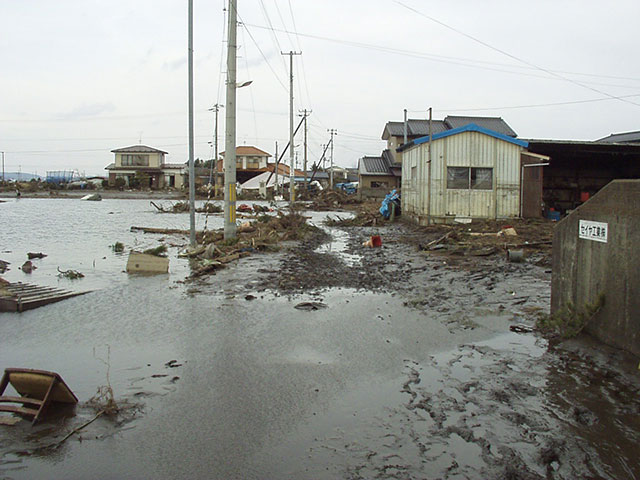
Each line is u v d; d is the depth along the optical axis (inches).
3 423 154.3
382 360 208.5
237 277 384.2
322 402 169.3
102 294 327.9
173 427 152.3
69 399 165.8
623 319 200.5
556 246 253.0
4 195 2130.9
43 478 127.3
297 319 268.1
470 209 791.7
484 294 327.0
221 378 189.2
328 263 461.4
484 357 211.8
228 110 565.3
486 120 1781.5
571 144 798.5
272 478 127.3
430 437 146.6
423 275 397.4
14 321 265.4
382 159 1983.3
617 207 203.9
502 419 156.6
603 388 177.5
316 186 2425.0
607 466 131.4
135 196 2112.5
